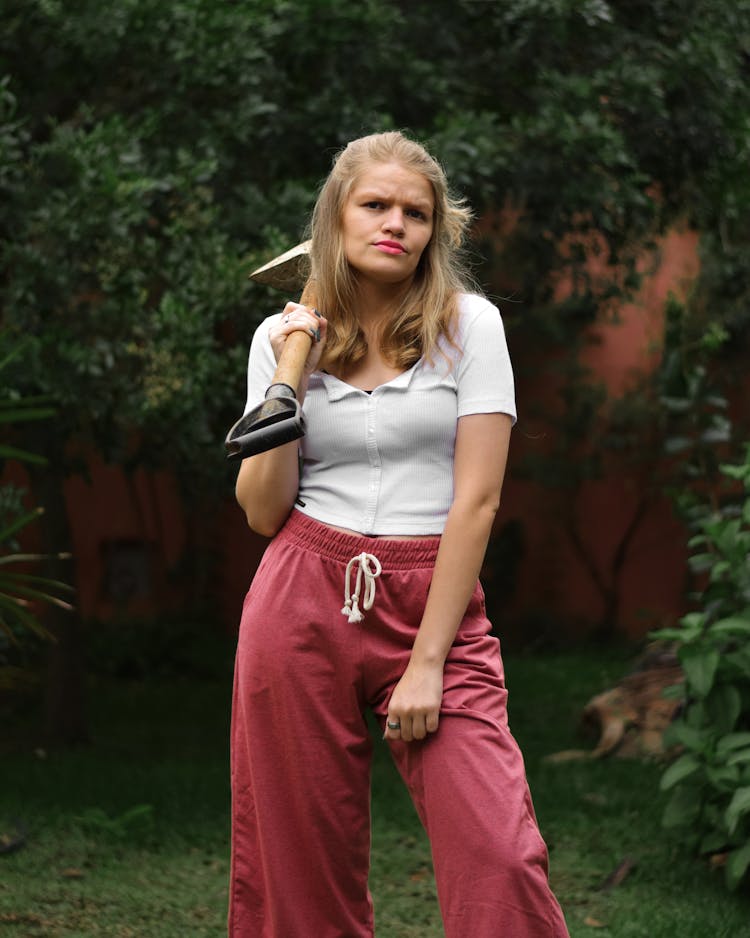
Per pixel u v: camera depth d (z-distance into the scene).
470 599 2.30
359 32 5.95
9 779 6.03
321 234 2.37
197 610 11.82
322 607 2.27
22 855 4.56
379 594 2.25
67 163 5.31
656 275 11.56
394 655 2.25
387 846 4.88
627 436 12.09
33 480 7.19
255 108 5.78
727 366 11.13
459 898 2.12
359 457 2.29
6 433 6.82
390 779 6.18
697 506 5.58
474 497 2.24
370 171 2.31
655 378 11.79
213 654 10.80
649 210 6.62
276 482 2.33
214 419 5.94
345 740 2.30
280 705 2.29
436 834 2.16
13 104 5.34
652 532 12.28
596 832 5.00
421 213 2.32
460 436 2.29
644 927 3.80
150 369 5.38
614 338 12.29
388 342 2.33
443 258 2.36
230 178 6.14
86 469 6.34
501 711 2.24
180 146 5.96
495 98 6.66
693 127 6.52
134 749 7.26
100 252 5.31
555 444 12.27
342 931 2.35
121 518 12.09
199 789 5.84
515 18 6.18
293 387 2.14
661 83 6.46
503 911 2.09
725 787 4.05
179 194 5.75
